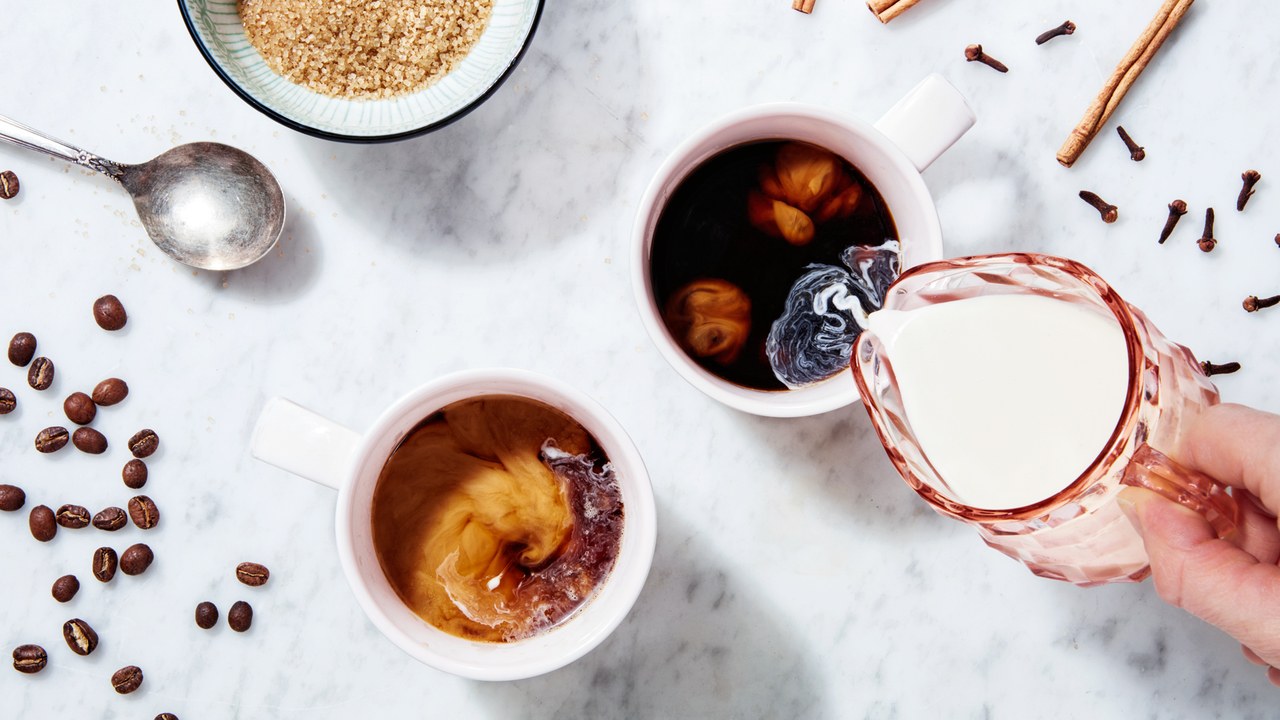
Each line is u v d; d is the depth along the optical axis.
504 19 0.51
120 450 0.53
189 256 0.52
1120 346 0.43
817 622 0.53
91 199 0.52
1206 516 0.42
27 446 0.53
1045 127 0.52
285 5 0.51
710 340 0.49
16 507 0.52
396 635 0.45
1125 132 0.52
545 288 0.53
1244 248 0.52
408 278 0.53
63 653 0.53
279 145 0.52
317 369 0.52
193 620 0.53
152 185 0.52
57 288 0.53
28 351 0.52
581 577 0.48
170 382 0.53
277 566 0.53
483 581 0.48
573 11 0.52
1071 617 0.53
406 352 0.52
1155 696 0.52
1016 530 0.44
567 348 0.52
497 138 0.53
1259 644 0.41
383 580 0.47
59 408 0.53
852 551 0.53
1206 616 0.42
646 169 0.53
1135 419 0.41
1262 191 0.52
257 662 0.53
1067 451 0.43
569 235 0.53
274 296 0.52
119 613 0.53
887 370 0.45
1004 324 0.44
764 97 0.52
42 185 0.52
